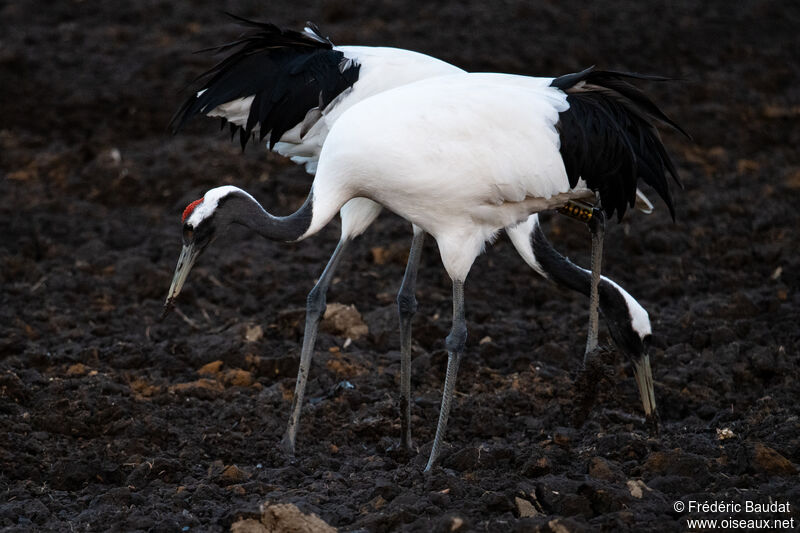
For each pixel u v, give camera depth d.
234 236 15.41
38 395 10.17
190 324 12.50
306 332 9.65
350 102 9.81
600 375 9.65
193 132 18.92
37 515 8.04
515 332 12.23
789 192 16.69
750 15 25.42
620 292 9.70
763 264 14.38
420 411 10.25
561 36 22.72
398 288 13.52
